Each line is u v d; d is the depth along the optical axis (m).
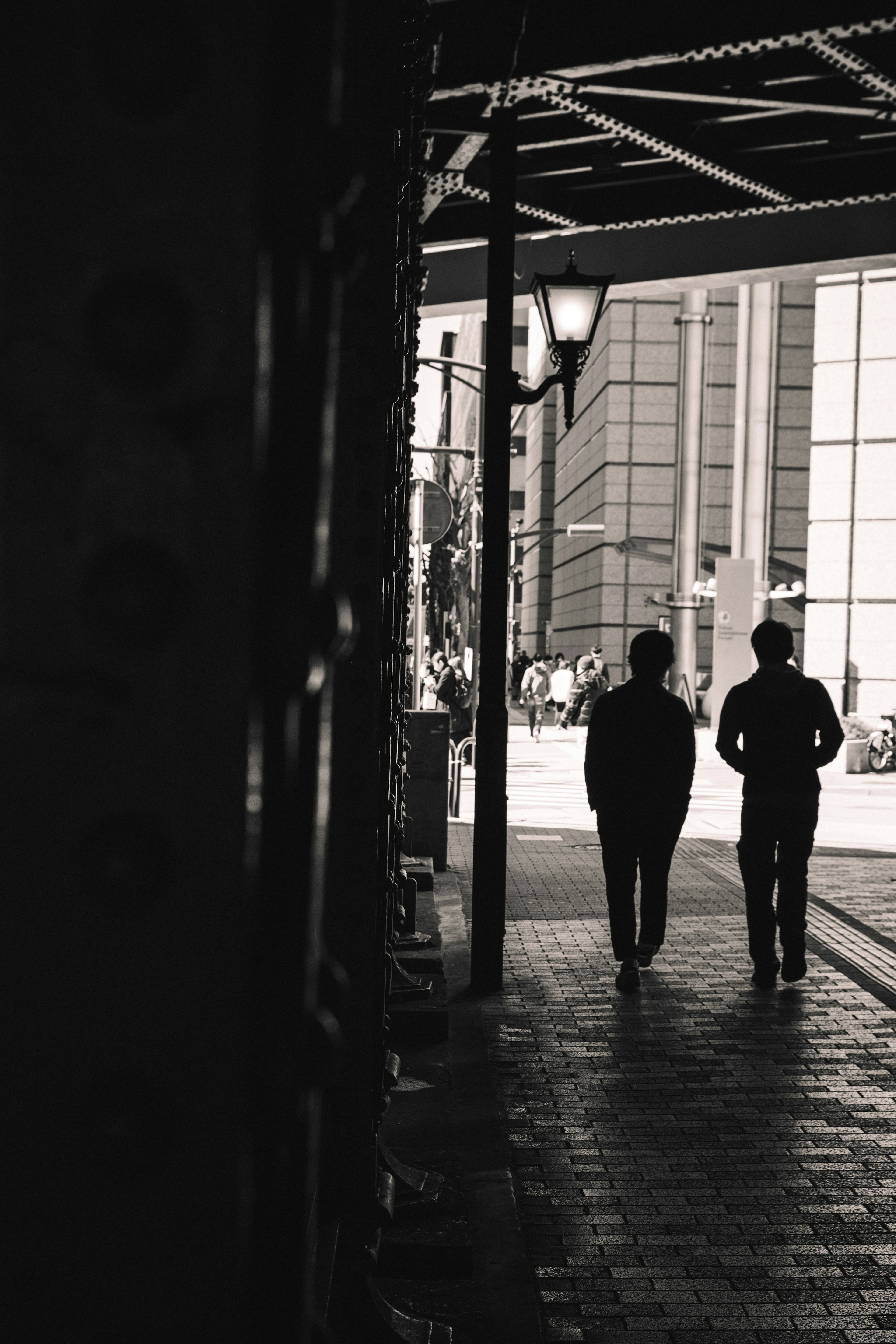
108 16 0.69
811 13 6.61
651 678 7.64
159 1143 0.69
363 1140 3.60
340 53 0.82
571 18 7.10
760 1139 5.05
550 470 88.94
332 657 0.84
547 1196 4.47
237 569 0.69
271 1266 0.79
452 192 9.70
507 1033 6.56
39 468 0.68
